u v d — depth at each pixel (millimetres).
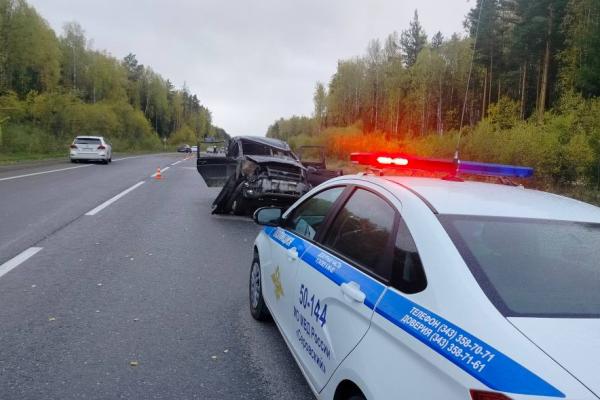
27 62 53875
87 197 13914
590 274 2314
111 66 90938
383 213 2910
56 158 34406
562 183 19188
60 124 51438
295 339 3570
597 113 19656
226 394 3523
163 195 15484
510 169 3680
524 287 2154
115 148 69812
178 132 132500
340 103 79125
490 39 41781
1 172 20578
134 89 119125
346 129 56750
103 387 3529
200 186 19031
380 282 2557
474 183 3363
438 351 1934
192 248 8203
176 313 5098
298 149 17531
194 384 3645
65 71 80562
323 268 3215
